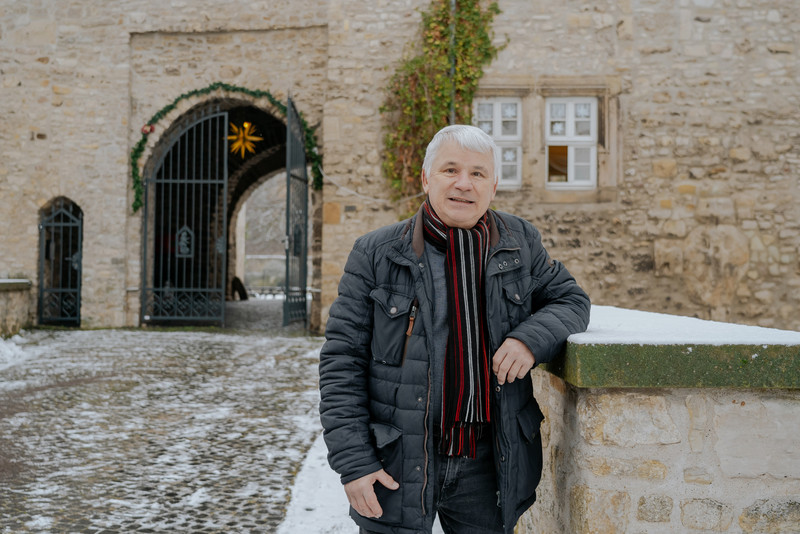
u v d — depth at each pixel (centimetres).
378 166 962
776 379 167
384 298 165
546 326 166
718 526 174
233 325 1109
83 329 1003
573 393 183
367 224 963
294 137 951
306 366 705
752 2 930
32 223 1022
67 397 540
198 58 1024
